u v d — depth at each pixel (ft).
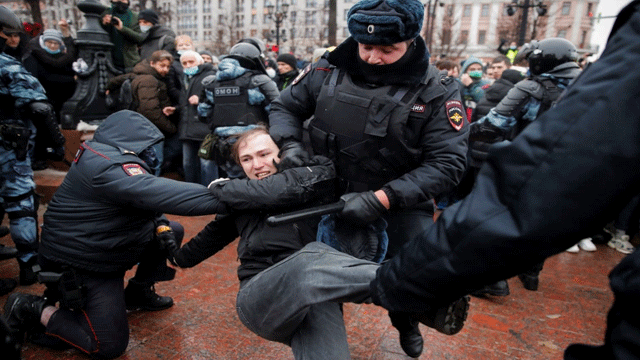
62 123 16.58
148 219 7.10
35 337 7.13
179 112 15.47
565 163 2.26
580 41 154.61
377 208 4.66
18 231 8.91
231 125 12.53
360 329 7.97
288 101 5.85
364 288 3.72
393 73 4.82
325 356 4.34
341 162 5.27
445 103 4.91
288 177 4.83
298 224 5.08
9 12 8.48
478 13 158.10
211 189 5.55
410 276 2.91
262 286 4.50
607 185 2.19
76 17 81.76
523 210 2.35
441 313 4.48
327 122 5.16
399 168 5.14
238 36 168.25
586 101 2.28
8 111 8.68
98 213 6.42
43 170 16.37
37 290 9.04
